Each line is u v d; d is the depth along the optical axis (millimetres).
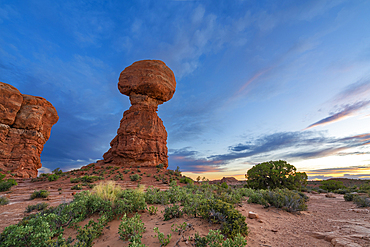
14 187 24656
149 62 55219
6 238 4715
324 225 7598
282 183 22562
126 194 8859
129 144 45531
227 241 4332
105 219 6230
